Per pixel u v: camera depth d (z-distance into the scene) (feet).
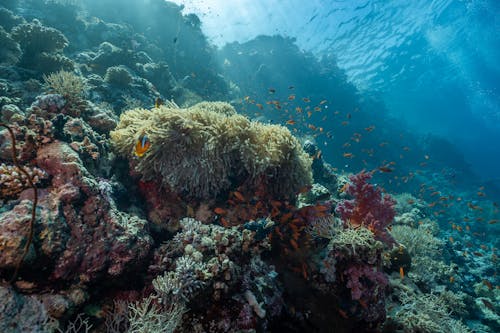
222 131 12.51
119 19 51.34
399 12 92.27
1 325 6.58
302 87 75.56
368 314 11.81
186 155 12.00
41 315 7.43
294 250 12.38
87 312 8.96
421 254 24.17
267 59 76.48
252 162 12.26
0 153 10.00
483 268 34.63
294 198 14.57
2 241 7.02
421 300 15.07
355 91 85.40
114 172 13.29
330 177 29.71
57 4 38.01
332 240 12.57
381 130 80.84
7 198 9.03
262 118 53.36
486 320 22.97
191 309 9.53
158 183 12.99
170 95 38.14
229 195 13.17
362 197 15.49
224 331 9.24
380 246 12.15
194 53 57.06
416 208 40.04
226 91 56.70
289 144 13.01
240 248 10.90
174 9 57.11
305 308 11.59
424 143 92.32
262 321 9.70
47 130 10.86
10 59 21.20
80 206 9.55
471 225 57.36
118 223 9.82
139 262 9.84
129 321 9.09
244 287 10.26
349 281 11.68
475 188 82.74
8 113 12.03
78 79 18.26
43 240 7.93
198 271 9.51
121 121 14.79
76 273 8.56
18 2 36.52
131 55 33.68
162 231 12.82
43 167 10.07
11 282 7.08
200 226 11.71
